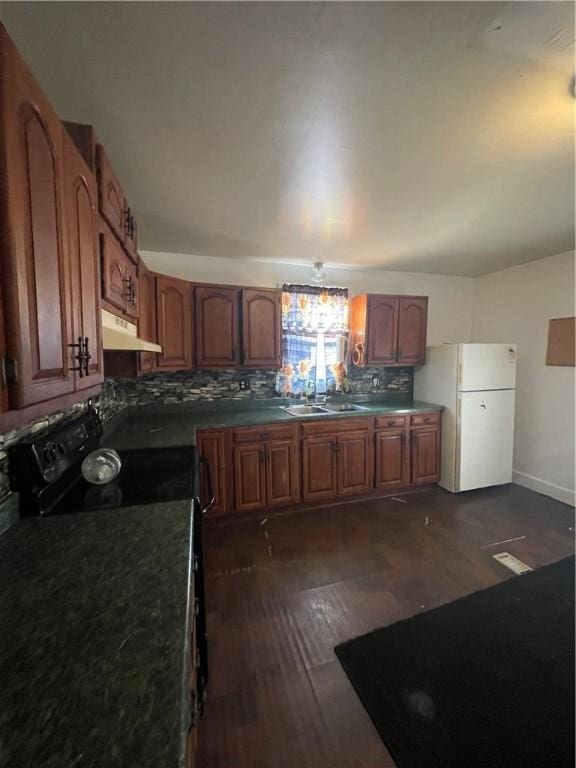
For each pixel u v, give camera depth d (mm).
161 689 520
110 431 2297
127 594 747
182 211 2133
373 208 2107
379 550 2363
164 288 2592
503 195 1948
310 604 1847
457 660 1500
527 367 3461
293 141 1438
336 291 3537
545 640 1610
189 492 1326
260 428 2803
